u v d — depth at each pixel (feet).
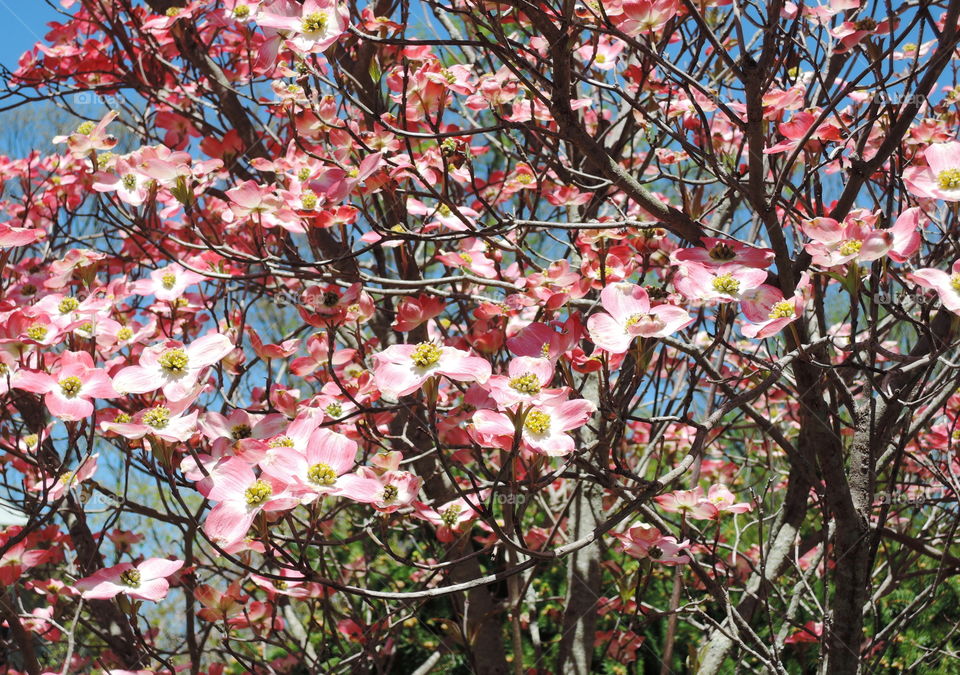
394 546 14.57
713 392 10.27
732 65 6.49
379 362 5.87
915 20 6.55
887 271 6.79
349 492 5.84
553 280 7.91
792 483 10.68
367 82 10.25
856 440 8.68
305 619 15.19
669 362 12.34
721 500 8.06
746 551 14.56
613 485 6.08
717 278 6.42
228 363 8.83
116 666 9.91
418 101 8.00
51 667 10.64
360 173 7.34
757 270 6.45
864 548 8.25
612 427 6.89
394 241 8.33
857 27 7.25
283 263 7.62
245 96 10.58
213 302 9.66
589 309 8.50
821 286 7.63
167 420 6.31
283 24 6.21
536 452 5.73
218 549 5.64
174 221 12.74
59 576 11.74
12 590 8.20
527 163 8.54
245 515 5.72
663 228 8.11
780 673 7.92
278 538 6.01
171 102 13.10
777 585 10.77
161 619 14.82
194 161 10.34
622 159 12.01
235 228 10.89
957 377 7.68
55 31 13.19
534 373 5.89
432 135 6.85
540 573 17.33
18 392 8.57
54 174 12.59
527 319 9.54
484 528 12.20
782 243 7.04
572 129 6.97
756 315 6.32
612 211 13.30
